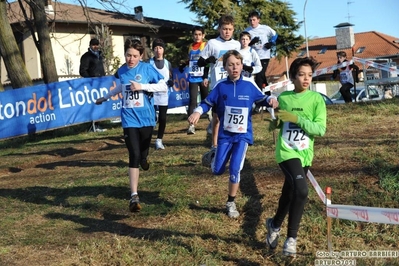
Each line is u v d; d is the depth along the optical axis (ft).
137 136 19.39
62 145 36.11
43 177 26.61
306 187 13.98
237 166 17.46
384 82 48.55
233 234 16.63
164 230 17.25
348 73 46.01
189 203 19.36
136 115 19.47
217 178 21.80
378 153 22.29
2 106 37.78
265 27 36.29
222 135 17.75
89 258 15.51
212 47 25.29
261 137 29.43
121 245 16.24
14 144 40.19
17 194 23.47
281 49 116.98
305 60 14.53
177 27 110.63
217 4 104.01
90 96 43.47
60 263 15.28
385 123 30.37
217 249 15.62
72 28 90.94
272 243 15.05
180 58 107.45
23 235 17.89
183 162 25.43
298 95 14.75
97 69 44.98
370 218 12.52
